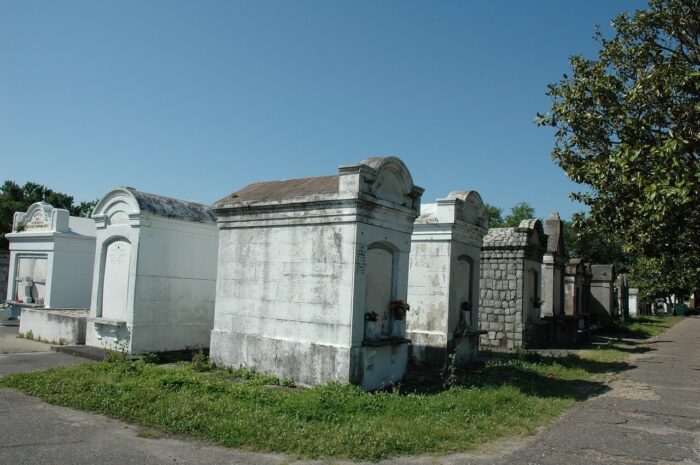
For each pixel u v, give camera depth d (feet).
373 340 34.27
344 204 33.32
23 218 68.95
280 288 36.19
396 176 36.76
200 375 35.88
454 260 47.55
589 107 45.34
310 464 20.42
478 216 51.55
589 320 90.53
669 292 167.43
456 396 32.17
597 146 45.21
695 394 38.73
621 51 45.85
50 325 51.29
